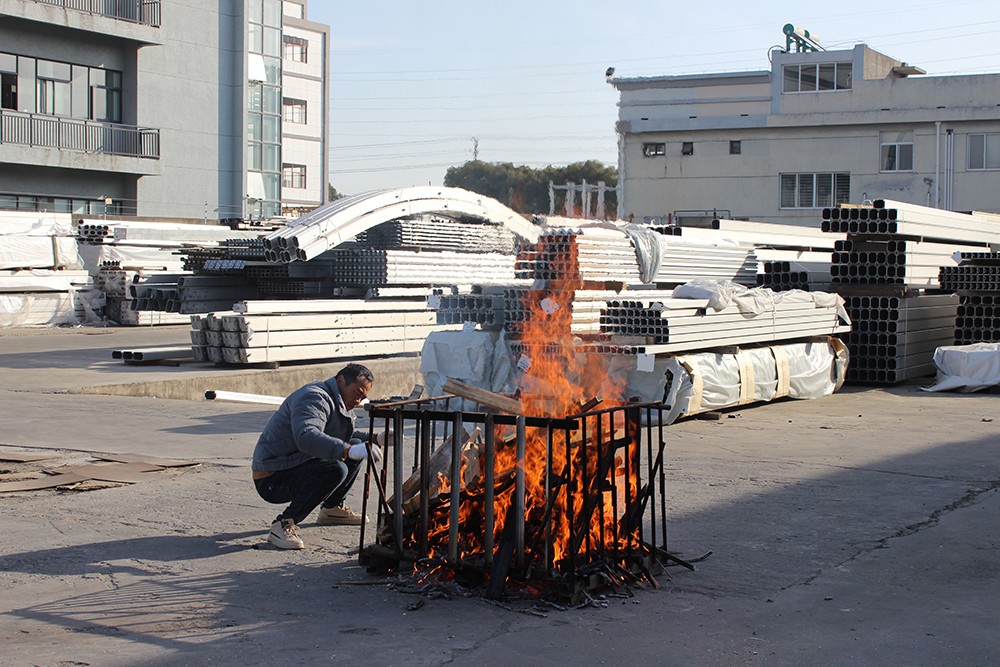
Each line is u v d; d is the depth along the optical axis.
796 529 7.50
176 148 41.44
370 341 20.05
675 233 17.50
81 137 38.03
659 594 5.93
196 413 13.47
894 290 16.84
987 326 18.23
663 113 52.62
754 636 5.23
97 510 7.94
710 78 52.28
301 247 19.88
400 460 6.06
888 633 5.29
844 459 10.36
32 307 28.84
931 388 16.52
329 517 7.53
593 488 5.99
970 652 5.02
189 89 41.75
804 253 20.02
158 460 9.98
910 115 44.38
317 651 4.95
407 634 5.21
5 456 10.08
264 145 45.47
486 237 25.77
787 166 46.88
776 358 14.53
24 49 36.66
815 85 46.44
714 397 13.04
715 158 48.12
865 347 17.16
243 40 43.19
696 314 12.65
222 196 43.19
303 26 77.62
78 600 5.75
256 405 14.53
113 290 29.81
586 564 5.86
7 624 5.34
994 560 6.71
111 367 18.66
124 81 39.91
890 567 6.53
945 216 18.45
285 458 6.88
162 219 32.91
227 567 6.43
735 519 7.80
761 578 6.27
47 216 30.30
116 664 4.77
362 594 5.88
